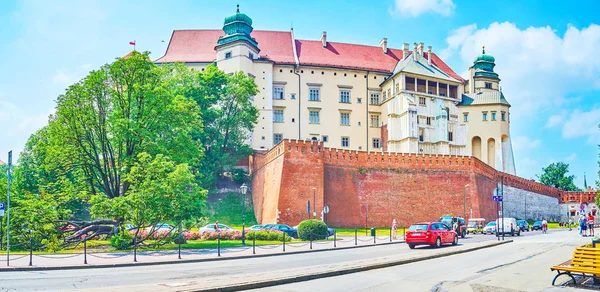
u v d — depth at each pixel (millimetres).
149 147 45938
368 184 69312
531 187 92688
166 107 47406
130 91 46344
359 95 98375
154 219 37875
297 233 50719
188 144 50906
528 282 18516
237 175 77562
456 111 100000
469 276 20297
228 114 78625
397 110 94188
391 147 93438
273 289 17484
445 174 73125
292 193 63500
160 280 20297
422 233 36094
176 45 97438
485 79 105000
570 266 17250
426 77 95875
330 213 66062
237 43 89125
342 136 96000
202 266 26344
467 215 72625
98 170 47188
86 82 45062
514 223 54500
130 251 35750
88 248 37188
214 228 50000
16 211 36781
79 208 50906
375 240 46969
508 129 101688
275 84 94000
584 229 46469
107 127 45969
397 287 17906
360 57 101875
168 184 38531
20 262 28234
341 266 22344
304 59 96812
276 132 92875
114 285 18922
